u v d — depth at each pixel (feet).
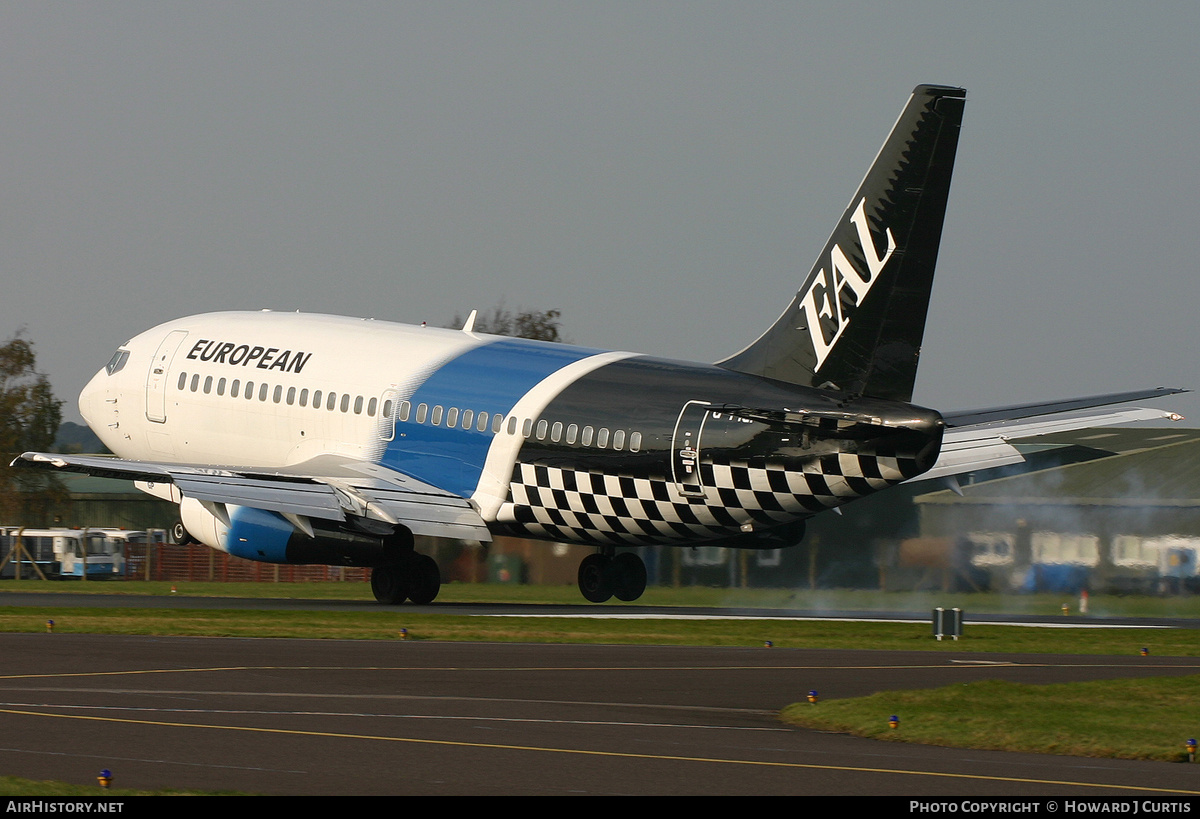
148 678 266.36
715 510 433.07
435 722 218.38
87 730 204.13
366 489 463.01
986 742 209.56
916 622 415.85
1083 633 390.01
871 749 201.87
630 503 447.42
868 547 613.52
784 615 456.45
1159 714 232.32
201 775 171.63
